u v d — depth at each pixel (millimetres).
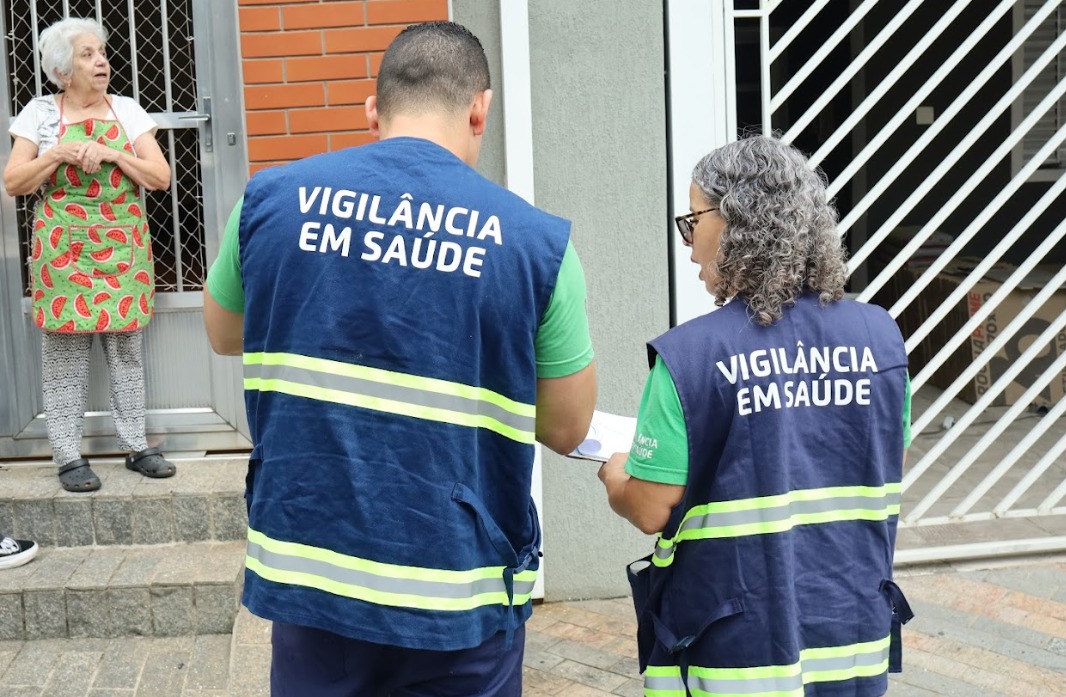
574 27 4230
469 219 1938
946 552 4688
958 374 7184
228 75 4496
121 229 4258
